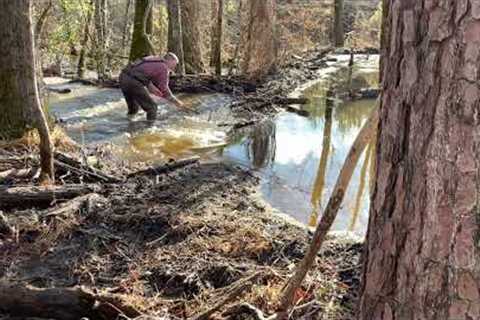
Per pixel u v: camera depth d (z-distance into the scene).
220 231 5.31
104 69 16.56
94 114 10.23
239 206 6.07
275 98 12.04
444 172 1.78
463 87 1.73
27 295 3.84
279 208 6.25
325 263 4.69
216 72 15.43
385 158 1.99
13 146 7.10
